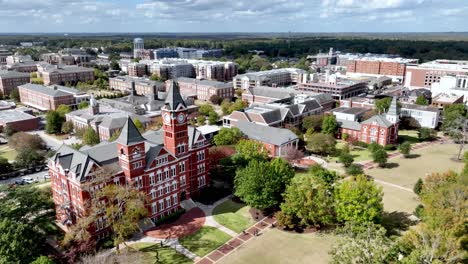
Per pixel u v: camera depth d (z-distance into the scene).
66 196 94.62
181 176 106.38
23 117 193.12
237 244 88.62
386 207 105.62
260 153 128.38
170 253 84.88
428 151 157.25
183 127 103.31
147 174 94.81
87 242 83.31
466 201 78.25
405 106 197.62
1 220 77.62
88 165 88.56
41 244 83.62
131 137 90.25
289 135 145.12
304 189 92.56
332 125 169.75
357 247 59.09
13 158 149.12
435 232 67.25
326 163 142.62
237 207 107.19
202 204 109.44
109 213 84.19
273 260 82.00
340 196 89.62
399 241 71.00
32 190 90.19
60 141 173.38
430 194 89.38
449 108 193.00
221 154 126.12
